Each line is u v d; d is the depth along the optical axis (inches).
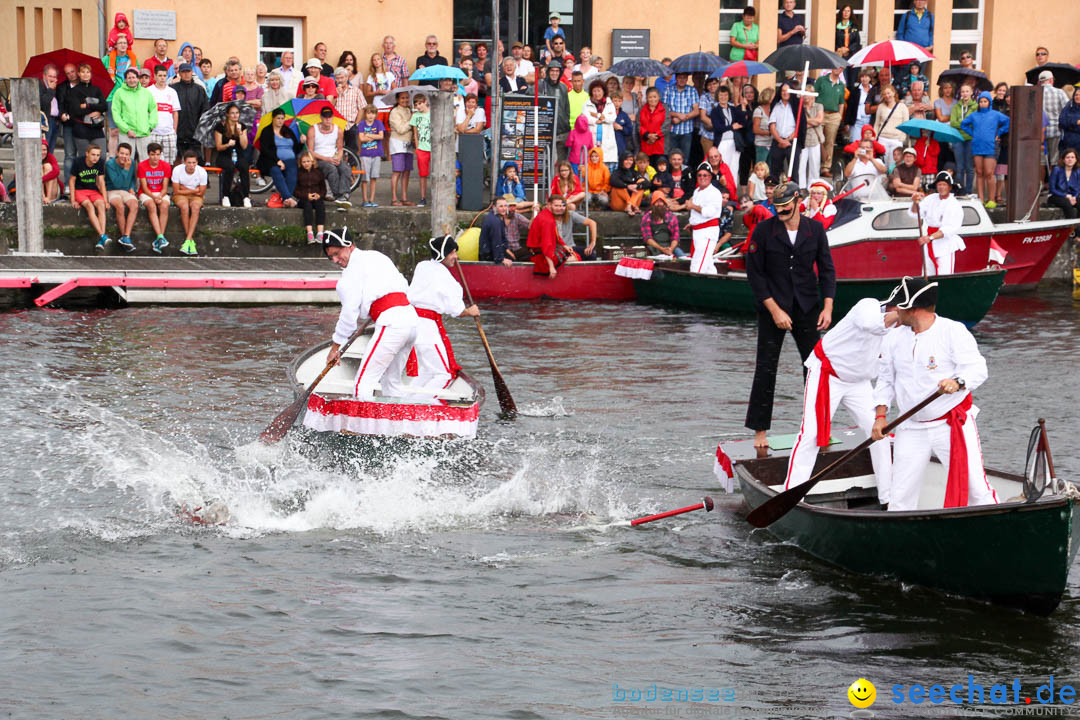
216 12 2888.8
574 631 901.8
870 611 940.6
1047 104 2874.0
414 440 1331.2
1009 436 1414.9
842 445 1195.3
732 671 842.2
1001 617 930.1
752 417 1258.6
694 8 3189.0
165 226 2459.4
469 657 856.9
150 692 799.7
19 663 834.8
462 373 1498.5
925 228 2319.1
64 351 1791.3
